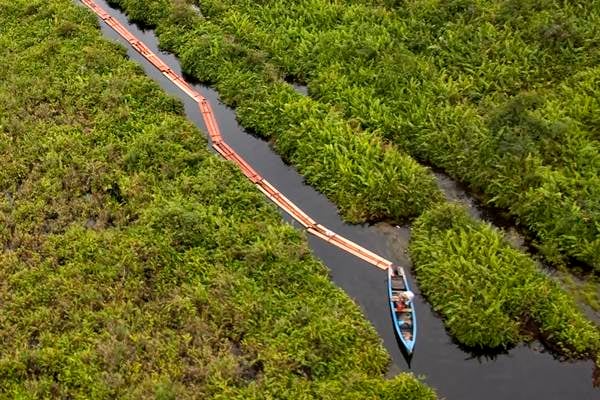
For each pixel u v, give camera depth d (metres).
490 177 19.09
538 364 15.36
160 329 15.83
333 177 19.83
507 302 16.05
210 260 17.31
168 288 16.73
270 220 18.52
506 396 14.83
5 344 15.66
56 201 19.38
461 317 15.86
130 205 18.95
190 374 14.82
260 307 15.96
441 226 17.92
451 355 15.66
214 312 16.05
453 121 20.50
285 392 14.29
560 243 17.38
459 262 16.80
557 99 20.78
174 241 17.67
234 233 17.91
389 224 18.77
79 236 18.12
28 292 16.72
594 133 19.62
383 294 17.05
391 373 15.25
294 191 20.06
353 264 17.81
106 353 15.05
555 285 16.50
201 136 21.45
